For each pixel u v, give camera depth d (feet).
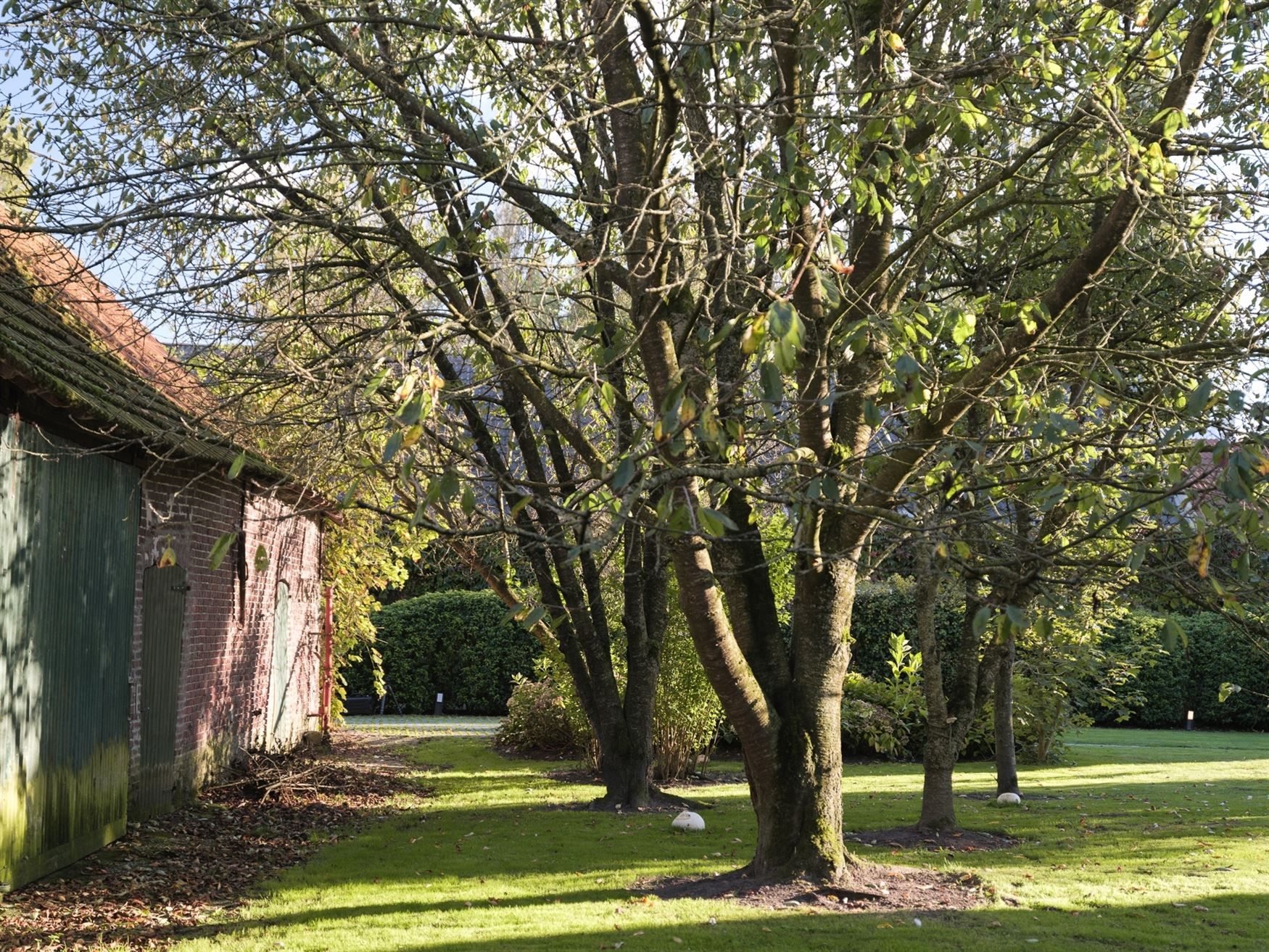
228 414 25.22
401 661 84.28
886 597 71.87
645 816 37.88
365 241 25.05
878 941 20.61
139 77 24.99
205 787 38.29
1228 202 22.06
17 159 25.58
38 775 23.72
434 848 30.83
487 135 23.67
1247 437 11.22
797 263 17.80
